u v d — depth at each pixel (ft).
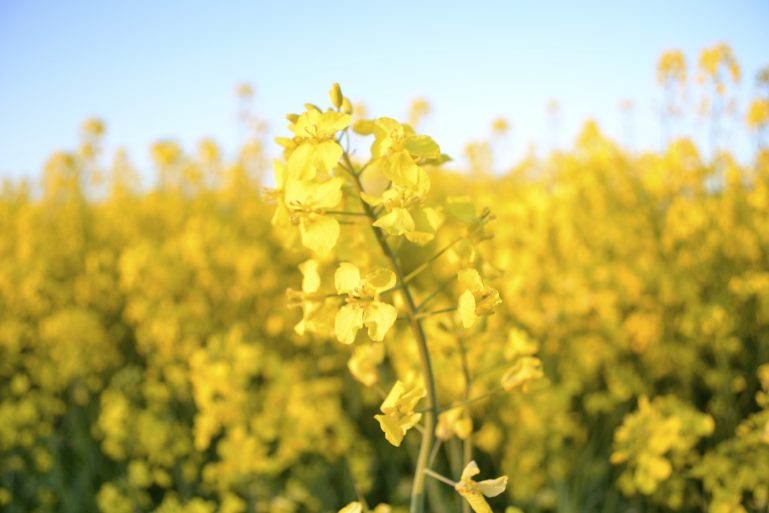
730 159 2.25
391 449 1.88
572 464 1.62
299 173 0.70
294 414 1.46
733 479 1.09
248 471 1.37
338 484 1.75
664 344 1.89
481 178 4.08
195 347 2.02
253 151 4.39
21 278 2.68
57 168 3.90
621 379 1.69
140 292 2.61
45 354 2.31
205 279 2.48
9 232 3.66
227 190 4.22
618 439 1.09
